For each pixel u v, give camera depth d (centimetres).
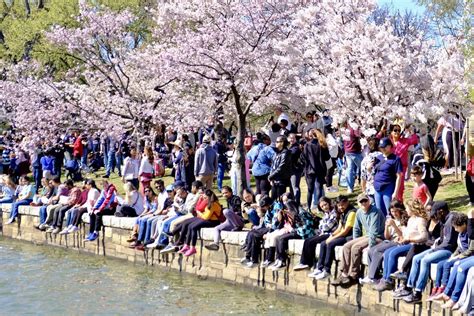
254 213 1574
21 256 2014
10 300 1484
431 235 1148
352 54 1936
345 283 1241
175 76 2223
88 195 2036
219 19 2153
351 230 1285
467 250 1050
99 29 2736
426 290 1106
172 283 1588
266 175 1727
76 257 1977
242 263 1480
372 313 1212
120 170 2723
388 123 1850
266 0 2134
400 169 1348
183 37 2217
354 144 1820
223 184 2322
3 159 3088
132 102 2630
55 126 2716
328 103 1956
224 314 1309
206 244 1603
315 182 1709
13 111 3056
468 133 1359
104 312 1367
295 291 1380
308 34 2141
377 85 1894
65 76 3328
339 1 2069
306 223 1380
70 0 3591
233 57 2091
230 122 3484
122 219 1883
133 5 3569
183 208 1714
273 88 2152
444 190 1767
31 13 3841
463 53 2050
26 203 2356
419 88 1914
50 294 1527
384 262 1162
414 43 1980
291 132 1978
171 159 2577
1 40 4028
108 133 2656
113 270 1766
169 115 2572
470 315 1009
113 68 2709
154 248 1766
